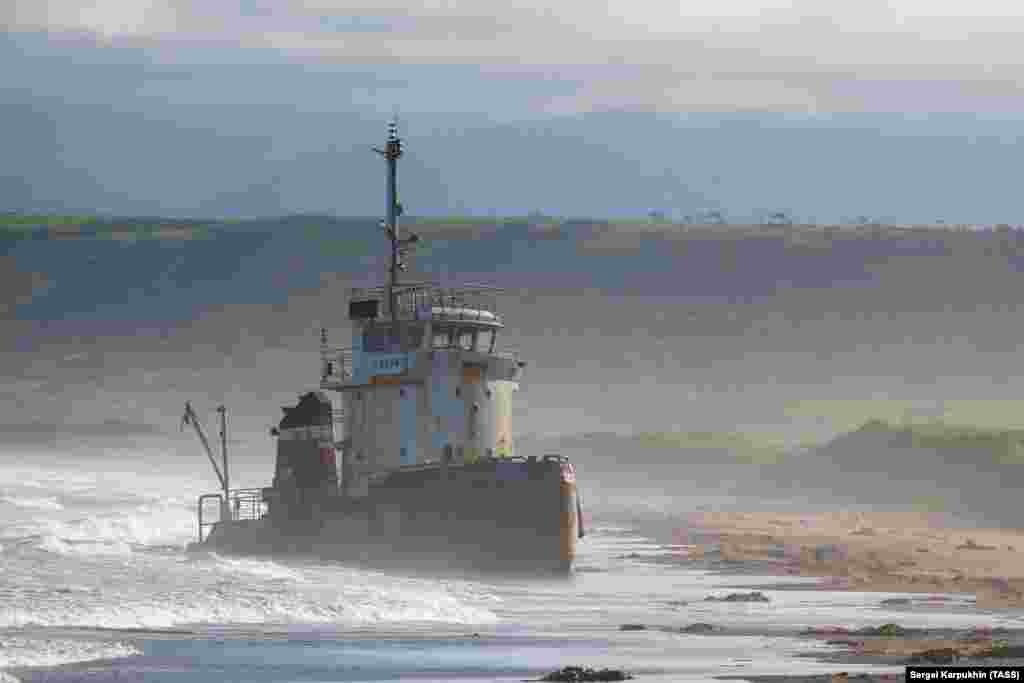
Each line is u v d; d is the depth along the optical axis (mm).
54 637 139125
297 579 187750
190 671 120938
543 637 146000
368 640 141625
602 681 115625
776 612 174500
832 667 123062
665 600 188125
